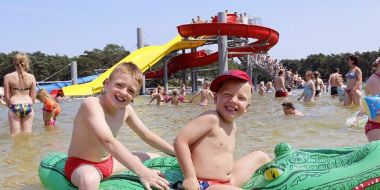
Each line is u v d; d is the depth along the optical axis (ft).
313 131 17.85
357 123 19.13
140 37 71.72
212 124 8.34
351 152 8.64
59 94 56.03
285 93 47.44
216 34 57.67
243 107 8.47
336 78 43.47
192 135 8.25
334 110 27.43
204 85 39.55
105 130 8.21
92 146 8.49
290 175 8.20
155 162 9.31
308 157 8.84
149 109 34.86
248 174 9.14
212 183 8.21
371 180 8.00
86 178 8.05
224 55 57.98
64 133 19.48
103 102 8.68
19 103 19.27
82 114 8.48
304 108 29.81
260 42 62.75
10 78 19.25
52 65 188.44
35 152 14.78
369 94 14.67
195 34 57.26
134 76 8.56
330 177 8.05
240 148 14.43
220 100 8.47
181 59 73.56
